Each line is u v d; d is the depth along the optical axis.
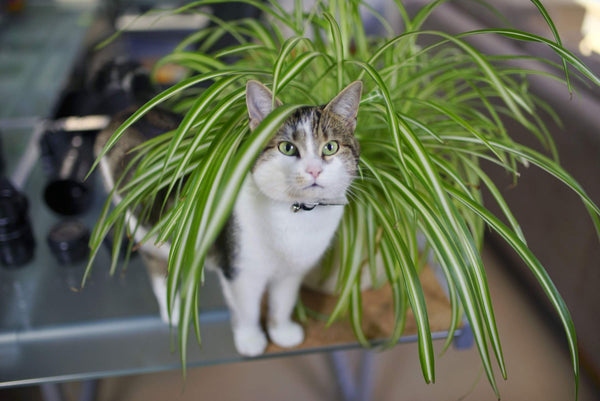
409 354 1.46
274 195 0.68
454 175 0.72
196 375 1.40
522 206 1.49
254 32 0.94
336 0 0.88
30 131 1.52
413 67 0.94
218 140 0.61
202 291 1.02
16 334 0.97
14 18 2.18
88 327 0.98
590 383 1.35
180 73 2.07
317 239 0.76
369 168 0.72
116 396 1.34
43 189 1.30
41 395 1.32
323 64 0.87
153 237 0.88
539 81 1.32
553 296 0.63
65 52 1.91
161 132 0.91
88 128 1.31
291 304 0.91
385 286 1.04
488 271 1.72
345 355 1.45
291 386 1.38
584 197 0.69
